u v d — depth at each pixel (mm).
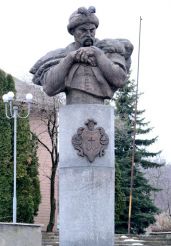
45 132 37406
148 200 38438
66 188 9336
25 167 33000
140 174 38781
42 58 9922
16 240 17906
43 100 34844
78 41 9758
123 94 40000
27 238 18156
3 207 32375
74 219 9242
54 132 34625
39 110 35094
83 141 9344
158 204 66500
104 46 9766
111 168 9398
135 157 38875
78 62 9516
